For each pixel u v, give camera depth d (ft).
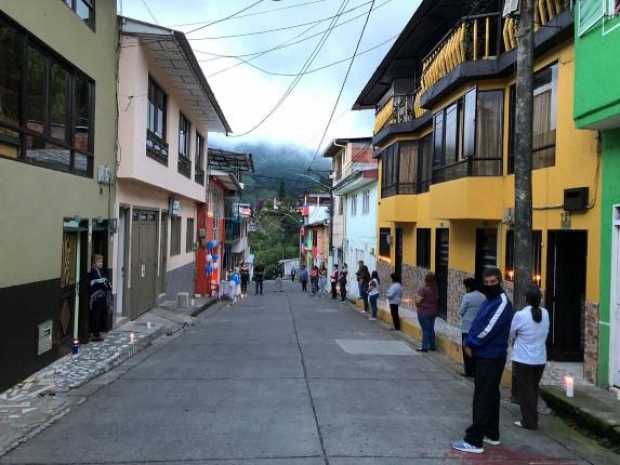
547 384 27.63
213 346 41.91
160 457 18.83
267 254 242.99
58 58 32.45
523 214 26.99
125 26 43.37
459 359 37.63
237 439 20.62
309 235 189.26
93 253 40.40
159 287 63.00
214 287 91.40
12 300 26.94
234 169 113.80
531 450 20.26
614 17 24.93
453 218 44.78
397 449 19.92
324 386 29.19
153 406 24.95
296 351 40.09
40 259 30.04
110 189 42.37
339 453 19.36
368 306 71.51
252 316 66.28
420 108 58.18
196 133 77.56
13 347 27.27
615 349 26.68
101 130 40.01
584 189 29.73
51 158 31.96
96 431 21.49
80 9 36.37
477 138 42.39
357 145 110.93
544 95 35.76
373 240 88.63
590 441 21.50
